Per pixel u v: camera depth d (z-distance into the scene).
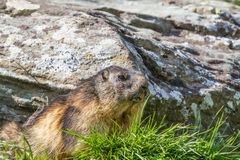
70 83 6.85
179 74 7.58
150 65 7.52
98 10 8.77
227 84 7.68
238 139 7.38
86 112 6.04
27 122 6.45
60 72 6.93
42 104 6.89
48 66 6.96
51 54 7.09
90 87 6.11
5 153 5.98
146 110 6.93
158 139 5.90
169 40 8.66
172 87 7.35
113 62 6.98
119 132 5.95
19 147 6.15
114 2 9.77
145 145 5.82
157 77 7.49
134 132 5.91
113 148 5.81
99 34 7.36
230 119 7.52
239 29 9.38
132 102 5.99
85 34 7.34
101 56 7.04
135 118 6.07
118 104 5.98
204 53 8.44
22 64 6.98
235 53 8.71
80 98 6.12
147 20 8.95
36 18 7.67
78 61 7.02
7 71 6.92
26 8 7.82
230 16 9.82
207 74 7.78
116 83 5.99
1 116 6.89
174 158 5.85
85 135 5.92
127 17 8.88
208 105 7.38
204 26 9.16
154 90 6.98
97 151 5.80
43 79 6.91
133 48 7.46
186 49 8.37
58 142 6.09
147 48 7.79
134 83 5.98
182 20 9.22
